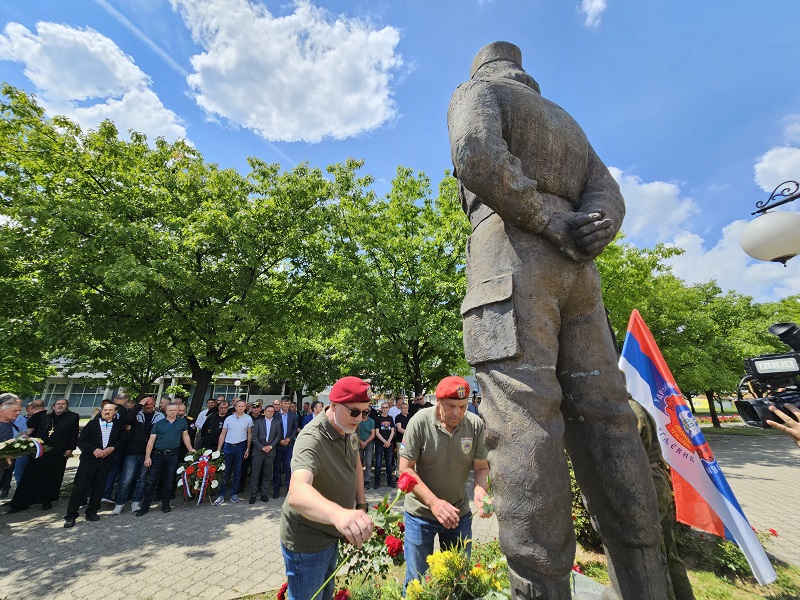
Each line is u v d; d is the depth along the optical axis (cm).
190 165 1261
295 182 1206
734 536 311
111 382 1930
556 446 166
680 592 252
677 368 1661
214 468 763
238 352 1164
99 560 502
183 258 1002
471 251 210
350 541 174
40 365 1212
